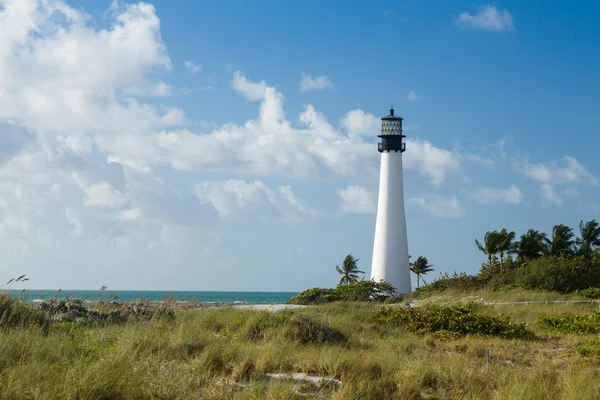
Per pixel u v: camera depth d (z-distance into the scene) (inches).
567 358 596.7
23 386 309.1
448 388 412.8
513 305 1216.8
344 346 591.5
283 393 351.6
